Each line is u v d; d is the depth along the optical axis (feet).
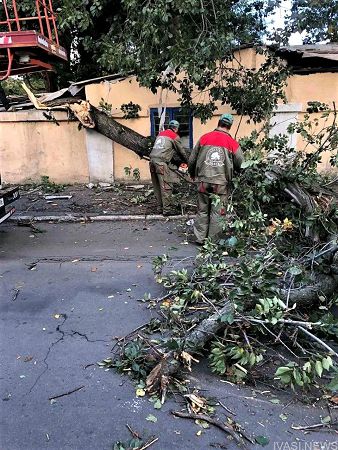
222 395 9.26
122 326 12.20
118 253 18.69
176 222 23.57
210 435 8.10
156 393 9.25
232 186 18.20
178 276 13.76
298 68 29.60
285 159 18.19
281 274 12.40
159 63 21.40
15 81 43.93
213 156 17.89
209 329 10.53
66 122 32.68
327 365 8.42
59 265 17.22
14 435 8.14
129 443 7.84
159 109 31.19
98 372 10.06
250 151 19.49
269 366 10.30
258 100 25.43
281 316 9.65
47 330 12.08
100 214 25.12
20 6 21.06
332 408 8.93
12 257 18.34
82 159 33.35
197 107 26.76
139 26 19.42
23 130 32.91
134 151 30.25
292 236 14.78
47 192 31.37
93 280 15.61
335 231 13.82
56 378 9.86
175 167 25.93
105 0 20.89
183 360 9.89
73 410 8.80
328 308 11.82
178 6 17.90
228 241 12.76
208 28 20.02
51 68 18.44
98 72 40.34
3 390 9.45
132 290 14.64
